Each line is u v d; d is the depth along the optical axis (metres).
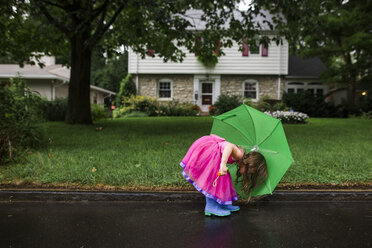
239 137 3.14
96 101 21.16
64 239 2.32
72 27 8.40
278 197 3.29
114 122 10.74
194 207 3.11
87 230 2.50
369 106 15.58
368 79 14.68
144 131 7.91
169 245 2.23
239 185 3.10
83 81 9.31
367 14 13.20
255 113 3.04
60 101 11.72
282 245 2.24
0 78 14.88
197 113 16.03
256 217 2.84
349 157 4.62
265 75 17.03
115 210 2.98
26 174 3.69
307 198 3.29
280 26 7.59
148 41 8.07
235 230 2.52
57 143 5.80
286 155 2.80
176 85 17.17
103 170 3.85
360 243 2.28
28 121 5.16
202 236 2.40
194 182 2.88
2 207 3.04
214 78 17.05
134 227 2.57
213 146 2.86
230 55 16.73
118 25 8.66
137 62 16.83
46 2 7.43
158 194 3.26
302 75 18.95
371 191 3.35
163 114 15.48
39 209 2.99
